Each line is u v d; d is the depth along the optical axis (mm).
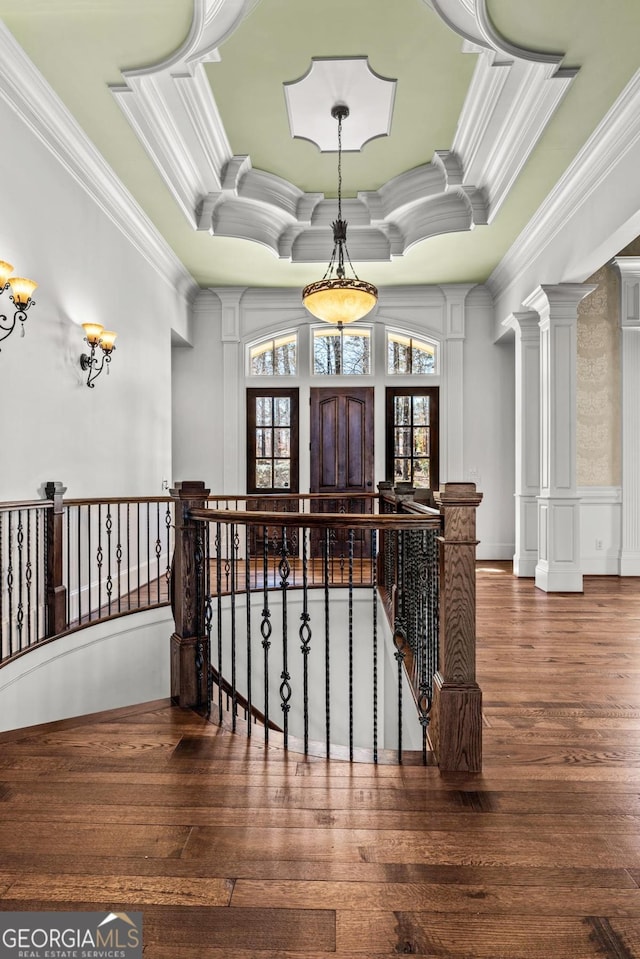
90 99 3674
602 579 6312
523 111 3910
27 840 1698
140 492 5523
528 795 1970
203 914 1420
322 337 7664
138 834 1729
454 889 1512
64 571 4129
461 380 7473
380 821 1807
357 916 1417
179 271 6590
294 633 5336
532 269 5891
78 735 2412
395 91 4055
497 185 4898
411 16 3381
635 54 3305
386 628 4621
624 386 6527
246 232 5715
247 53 3680
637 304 6465
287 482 7609
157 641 4523
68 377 4090
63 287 4012
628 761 2223
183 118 4078
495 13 3064
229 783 2035
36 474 3684
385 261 6457
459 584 2154
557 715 2664
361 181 5426
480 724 2137
